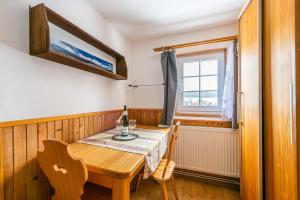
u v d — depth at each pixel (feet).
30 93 3.49
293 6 2.53
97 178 3.30
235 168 6.27
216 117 7.09
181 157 7.02
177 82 7.07
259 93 3.71
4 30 3.05
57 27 4.10
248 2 4.37
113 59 6.87
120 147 4.06
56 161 2.81
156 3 5.33
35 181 3.57
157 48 7.47
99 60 5.79
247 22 4.60
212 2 5.27
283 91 2.88
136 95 8.32
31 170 3.48
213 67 7.19
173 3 5.32
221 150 6.46
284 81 2.85
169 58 7.23
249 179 4.58
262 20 3.69
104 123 6.11
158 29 7.16
